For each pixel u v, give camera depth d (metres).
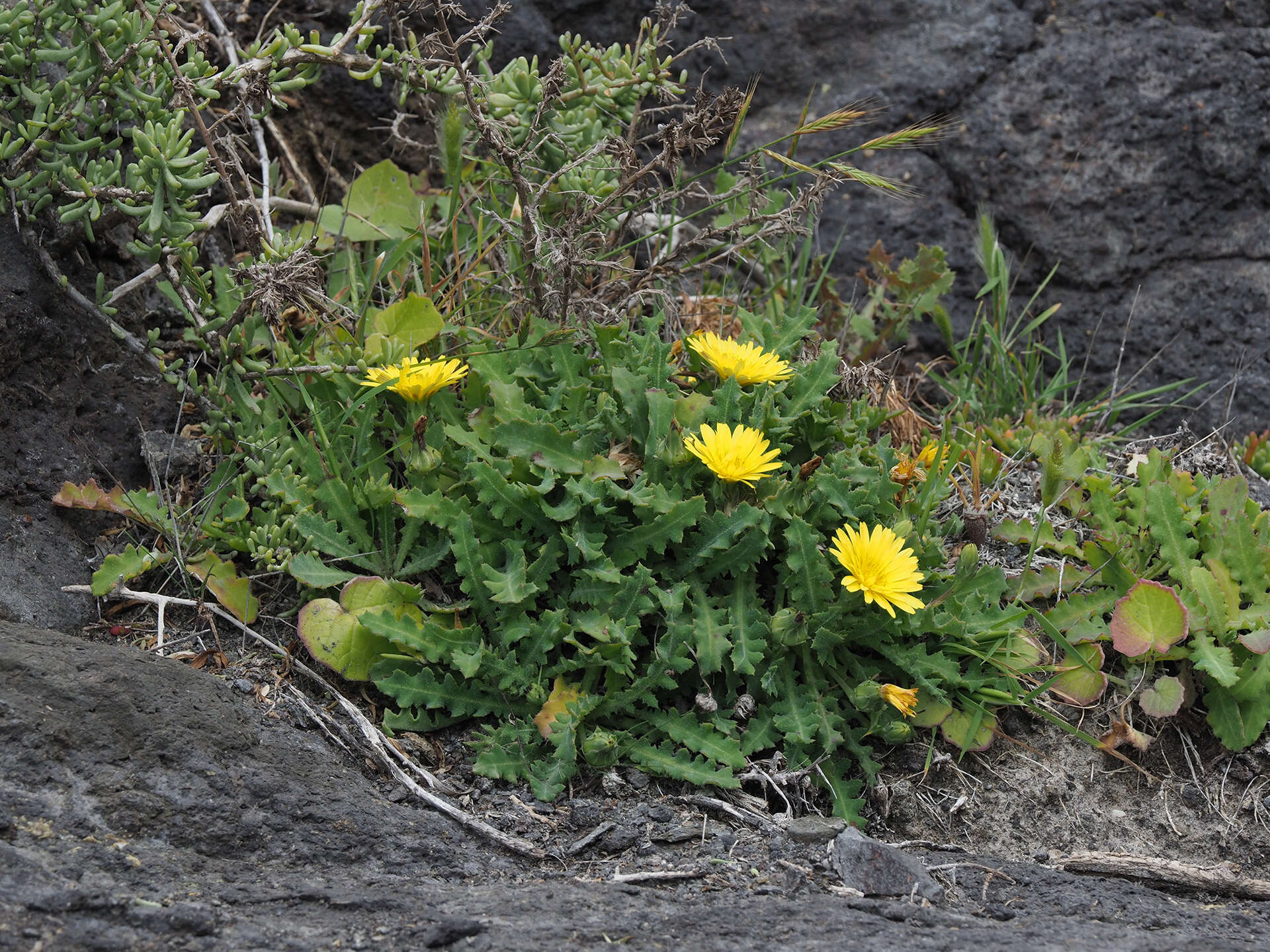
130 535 3.34
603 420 3.35
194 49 3.52
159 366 3.48
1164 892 2.90
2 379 3.33
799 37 5.34
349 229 4.17
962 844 3.00
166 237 3.35
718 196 3.94
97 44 3.25
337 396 3.54
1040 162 5.20
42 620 2.99
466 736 3.03
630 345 3.57
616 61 4.17
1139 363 5.13
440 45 3.49
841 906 2.49
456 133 3.77
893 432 4.20
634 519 3.26
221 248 4.31
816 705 3.06
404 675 2.97
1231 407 5.00
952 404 4.89
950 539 3.67
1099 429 4.92
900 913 2.48
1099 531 3.76
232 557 3.29
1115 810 3.11
